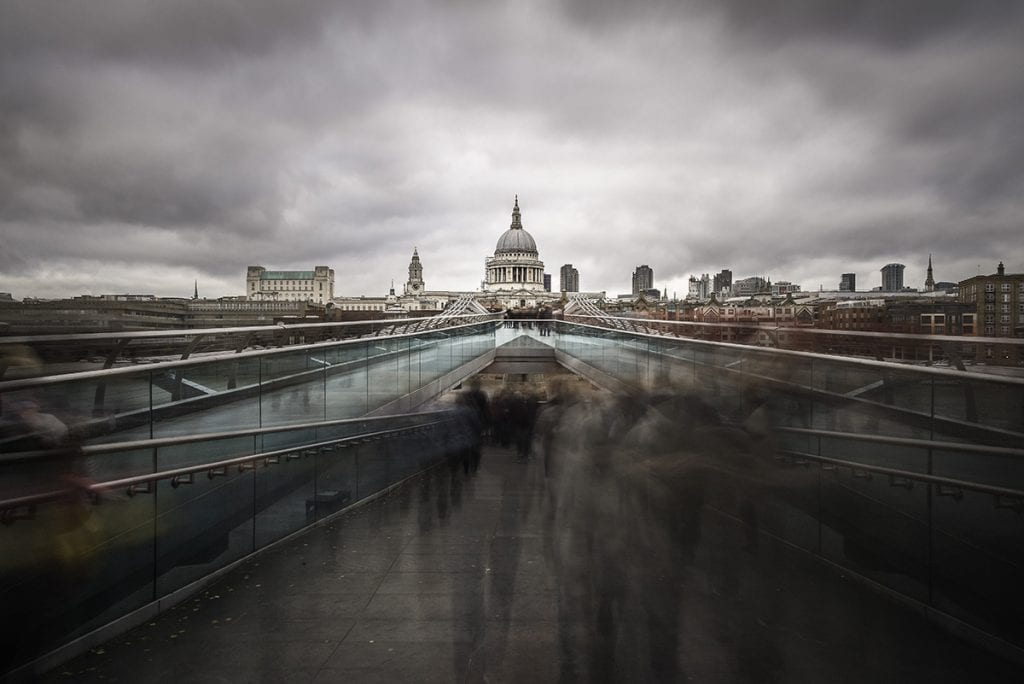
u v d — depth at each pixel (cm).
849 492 633
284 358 908
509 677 467
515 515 969
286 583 681
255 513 774
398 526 909
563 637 511
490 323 2903
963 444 520
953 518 527
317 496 934
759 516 596
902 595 576
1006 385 495
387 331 1853
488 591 649
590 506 527
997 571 488
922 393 568
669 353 1262
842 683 452
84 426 555
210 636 555
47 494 500
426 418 1385
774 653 491
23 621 480
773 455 603
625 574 515
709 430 554
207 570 684
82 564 528
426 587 664
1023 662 472
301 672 490
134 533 583
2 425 482
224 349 1104
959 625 518
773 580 602
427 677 479
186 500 651
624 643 507
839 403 642
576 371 2375
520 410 1350
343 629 565
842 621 543
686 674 462
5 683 465
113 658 514
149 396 637
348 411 1124
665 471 524
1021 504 473
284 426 845
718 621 541
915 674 464
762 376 734
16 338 722
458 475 1118
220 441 711
